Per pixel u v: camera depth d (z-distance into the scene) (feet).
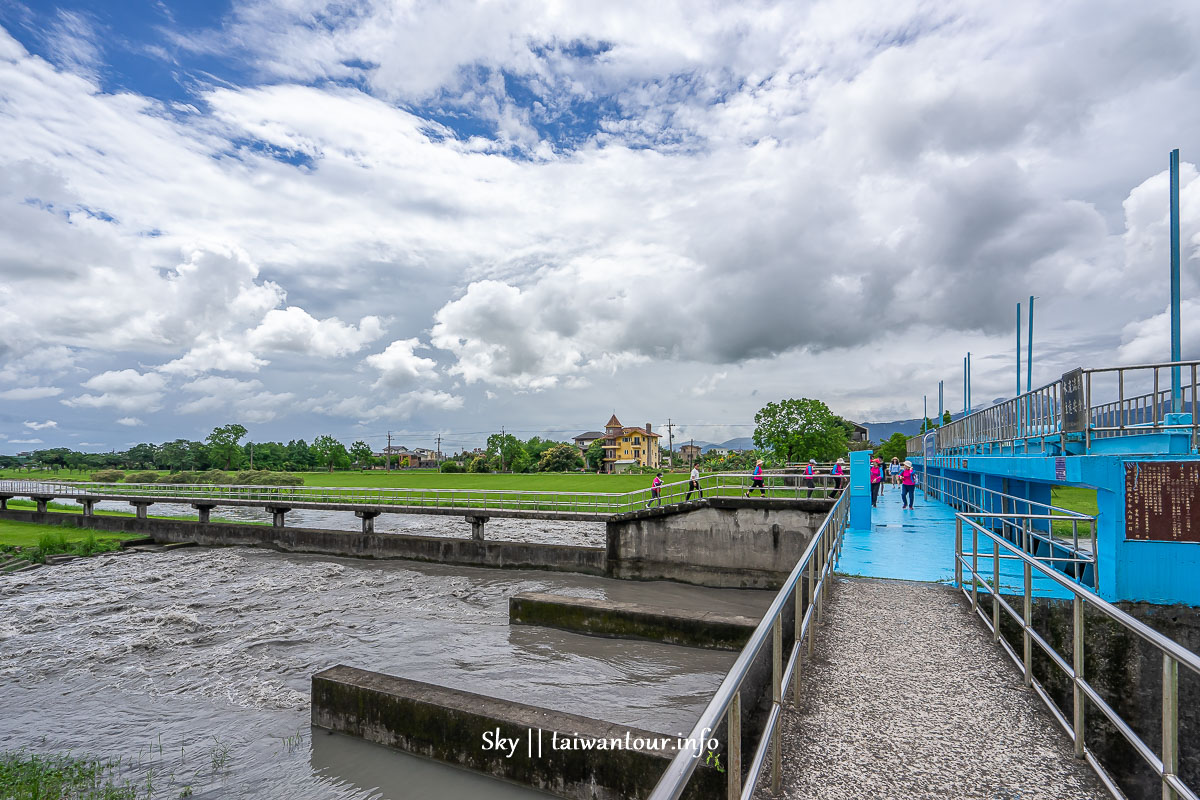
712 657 45.70
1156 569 26.55
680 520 80.43
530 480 241.55
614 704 38.04
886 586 28.89
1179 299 35.96
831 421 160.35
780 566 75.87
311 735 32.58
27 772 30.60
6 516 139.54
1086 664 23.79
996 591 20.93
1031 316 86.58
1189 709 20.43
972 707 15.15
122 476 284.00
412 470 442.91
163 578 84.69
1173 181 36.50
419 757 29.22
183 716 38.01
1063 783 11.74
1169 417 29.04
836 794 11.42
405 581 81.71
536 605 54.08
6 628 59.93
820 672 17.66
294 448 443.73
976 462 53.16
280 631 56.90
